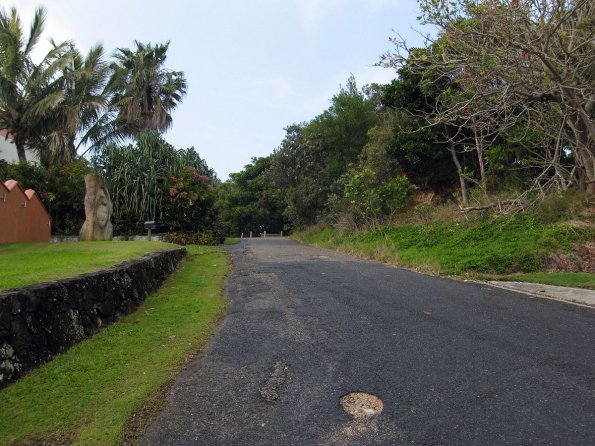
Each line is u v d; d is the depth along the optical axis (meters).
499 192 15.68
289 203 25.97
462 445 2.88
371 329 5.45
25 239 13.88
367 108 22.89
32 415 3.30
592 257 9.73
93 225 13.84
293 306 6.80
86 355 4.52
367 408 3.43
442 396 3.58
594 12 8.81
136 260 7.62
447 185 18.22
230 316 6.29
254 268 11.20
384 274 9.87
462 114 10.93
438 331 5.33
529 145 14.12
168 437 3.07
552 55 8.95
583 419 3.16
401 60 9.30
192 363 4.45
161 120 26.42
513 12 8.50
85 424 3.21
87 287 5.33
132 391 3.74
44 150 20.39
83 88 20.92
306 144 23.67
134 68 25.91
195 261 12.77
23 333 4.04
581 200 11.54
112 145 19.75
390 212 17.42
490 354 4.50
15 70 18.75
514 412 3.29
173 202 19.27
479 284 8.55
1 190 12.58
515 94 9.56
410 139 16.34
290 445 2.95
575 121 11.73
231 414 3.39
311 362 4.41
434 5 8.95
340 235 18.48
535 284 8.35
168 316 6.23
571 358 4.36
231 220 46.97
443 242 12.52
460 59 9.29
